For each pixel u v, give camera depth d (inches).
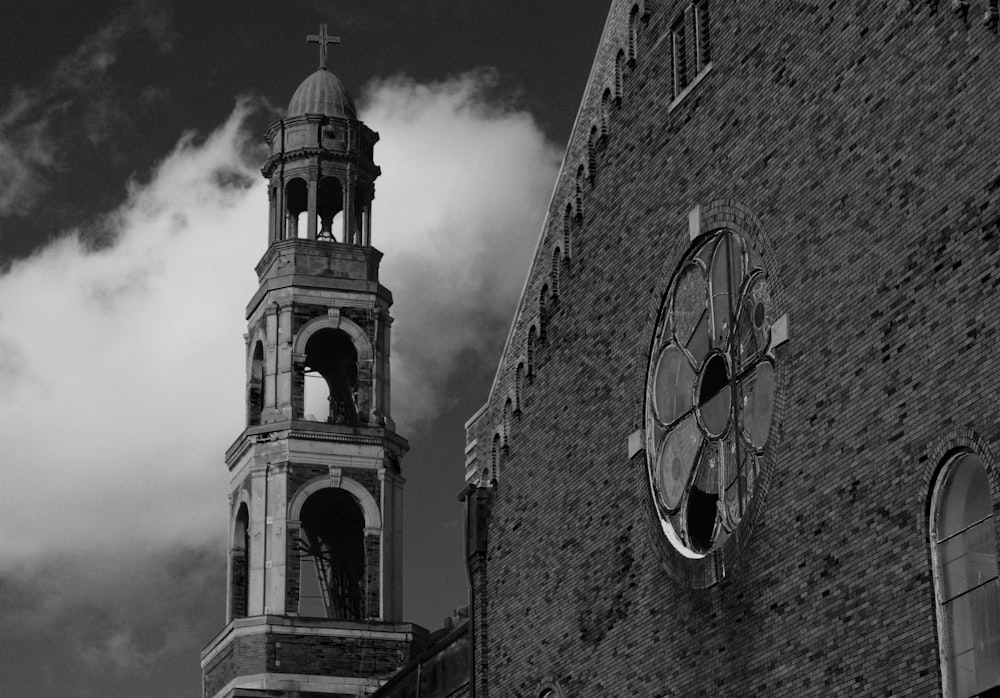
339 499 2381.9
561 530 1374.3
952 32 1016.9
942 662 962.1
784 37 1181.7
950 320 984.9
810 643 1060.5
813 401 1094.4
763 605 1111.6
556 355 1428.4
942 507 979.3
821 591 1058.1
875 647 1005.8
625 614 1266.0
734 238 1210.6
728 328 1205.1
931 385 992.2
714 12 1270.9
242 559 2372.0
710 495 1199.6
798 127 1151.0
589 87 1427.2
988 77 983.6
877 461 1026.7
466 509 1512.1
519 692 1390.3
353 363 2477.9
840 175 1100.5
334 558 2436.0
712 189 1237.7
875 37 1086.4
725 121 1234.6
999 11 983.6
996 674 934.4
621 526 1291.8
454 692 1539.1
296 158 2477.9
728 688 1132.5
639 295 1314.0
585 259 1405.0
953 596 964.0
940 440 979.3
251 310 2465.6
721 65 1251.2
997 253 957.2
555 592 1365.7
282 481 2326.5
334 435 2358.5
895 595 996.6
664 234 1290.6
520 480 1453.0
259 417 2410.2
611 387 1336.1
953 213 994.1
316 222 2452.0
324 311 2417.6
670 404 1263.5
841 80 1114.1
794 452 1104.8
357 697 2217.0
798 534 1088.2
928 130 1025.5
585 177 1417.3
